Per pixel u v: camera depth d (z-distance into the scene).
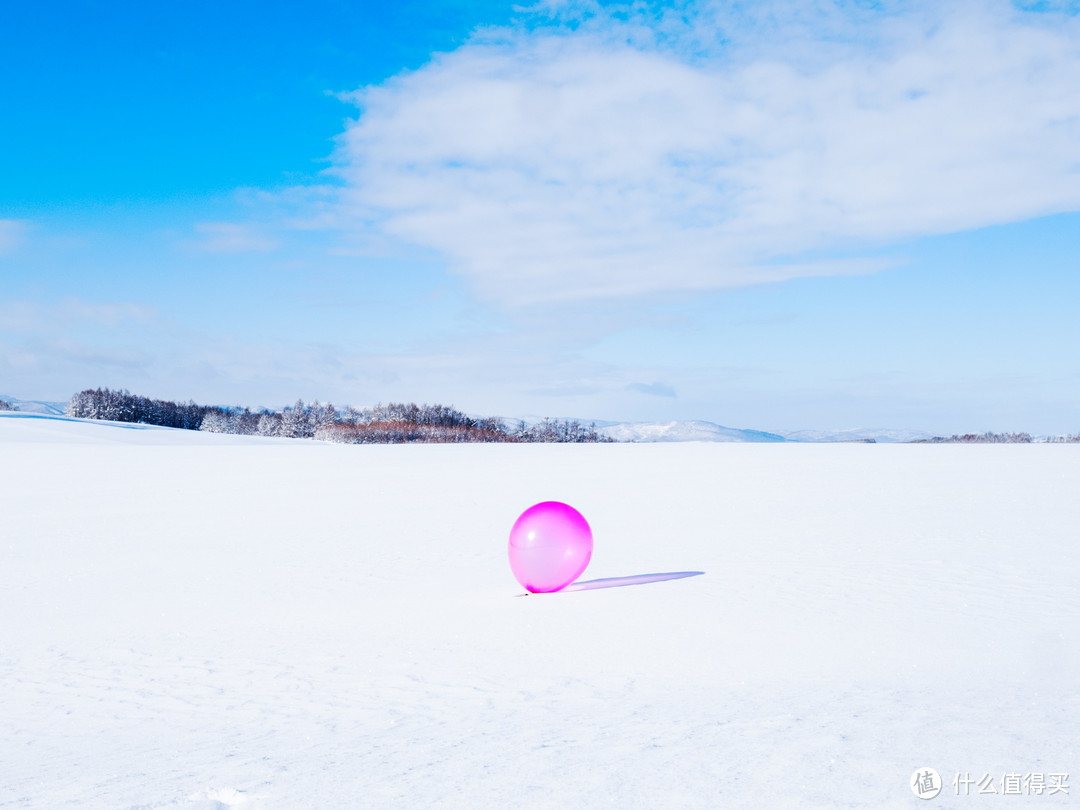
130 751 3.94
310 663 5.63
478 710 4.25
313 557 10.78
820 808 2.56
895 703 3.89
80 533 13.87
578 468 27.89
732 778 2.89
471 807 2.75
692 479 22.22
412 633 6.39
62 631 7.20
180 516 15.90
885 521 12.41
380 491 20.33
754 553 9.73
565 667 5.11
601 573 8.90
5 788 3.36
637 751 3.29
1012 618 6.02
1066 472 22.30
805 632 5.77
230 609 7.80
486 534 12.68
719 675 4.73
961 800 2.57
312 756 3.56
